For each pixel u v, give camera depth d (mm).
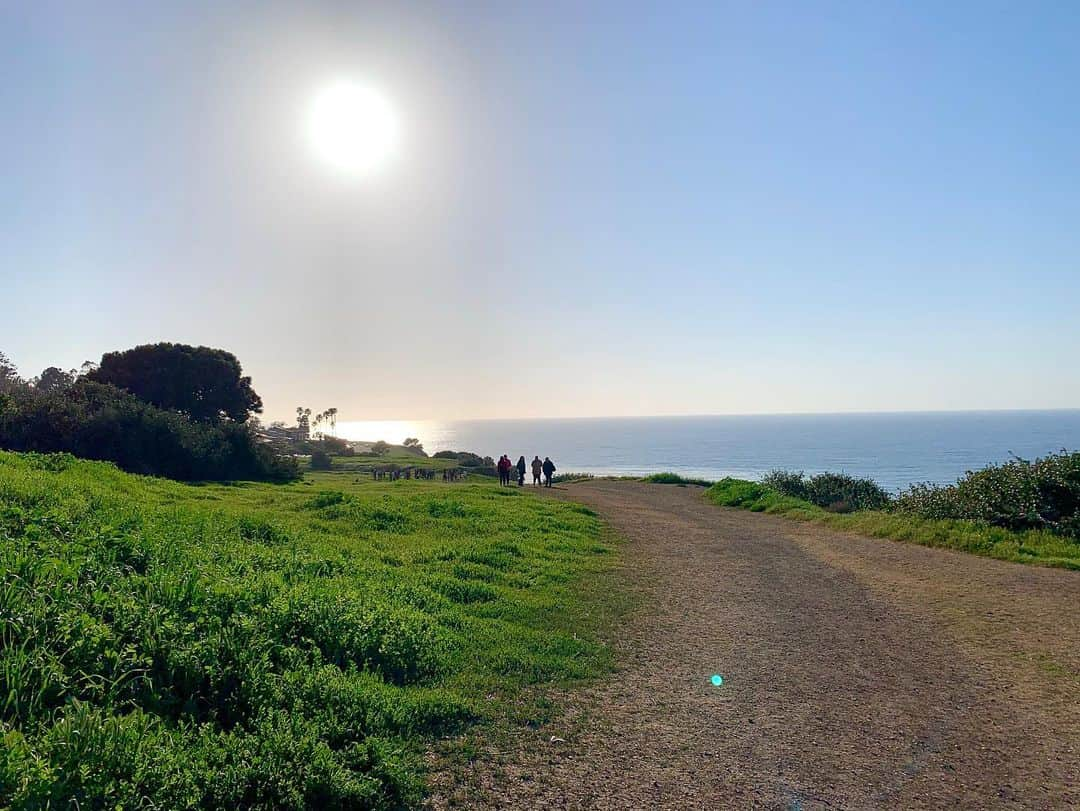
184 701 5367
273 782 4531
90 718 4441
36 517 8445
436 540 15094
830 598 11102
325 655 6902
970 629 9234
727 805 4836
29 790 3775
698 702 6746
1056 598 10688
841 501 26094
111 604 6043
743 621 9734
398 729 5746
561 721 6203
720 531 19000
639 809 4762
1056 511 15461
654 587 11852
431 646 7680
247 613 6930
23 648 4945
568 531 17953
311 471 55812
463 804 4762
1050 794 5070
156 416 31859
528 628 9047
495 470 64250
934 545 15484
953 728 6211
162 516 11781
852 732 6105
